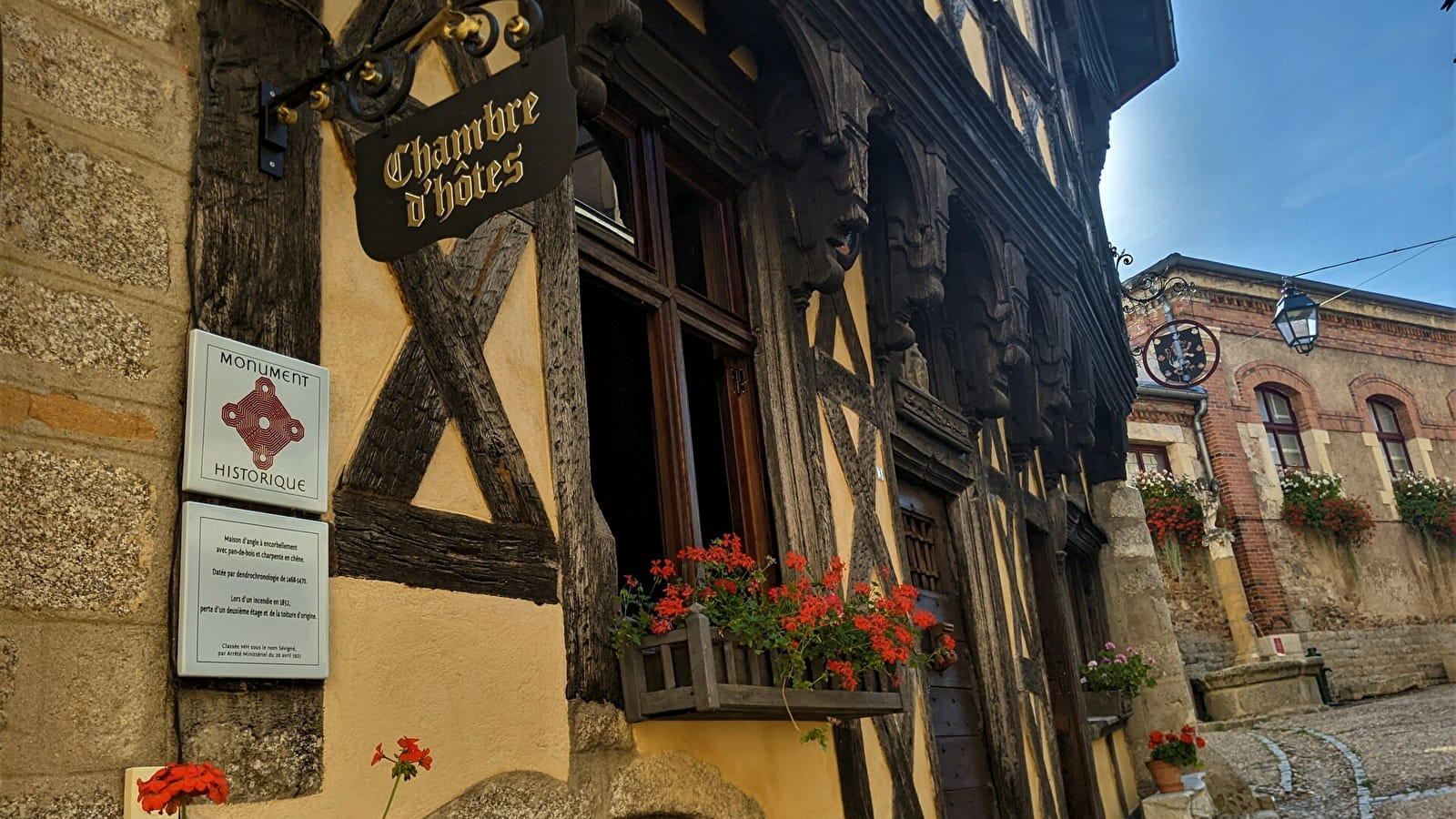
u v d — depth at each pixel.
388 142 2.53
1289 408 19.39
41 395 2.09
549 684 3.08
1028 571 7.52
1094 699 8.96
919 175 5.48
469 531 2.93
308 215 2.67
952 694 6.01
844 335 5.45
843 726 4.55
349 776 2.47
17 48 2.19
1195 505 16.69
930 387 6.63
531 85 2.32
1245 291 19.12
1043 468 8.62
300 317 2.59
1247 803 9.47
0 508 1.99
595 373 4.99
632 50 4.30
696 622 3.30
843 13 4.90
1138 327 19.09
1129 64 11.83
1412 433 20.38
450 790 2.70
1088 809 7.89
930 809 5.14
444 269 3.06
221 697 2.25
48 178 2.18
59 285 2.16
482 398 3.08
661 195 4.45
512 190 2.29
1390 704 15.51
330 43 2.82
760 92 5.01
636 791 3.28
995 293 6.58
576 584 3.26
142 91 2.38
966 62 5.94
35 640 1.99
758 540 4.61
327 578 2.50
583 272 3.92
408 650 2.68
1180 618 16.45
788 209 4.96
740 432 4.72
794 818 4.06
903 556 5.48
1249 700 15.21
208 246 2.42
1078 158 9.64
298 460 2.49
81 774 2.01
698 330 4.52
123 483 2.18
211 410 2.33
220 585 2.28
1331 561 18.20
